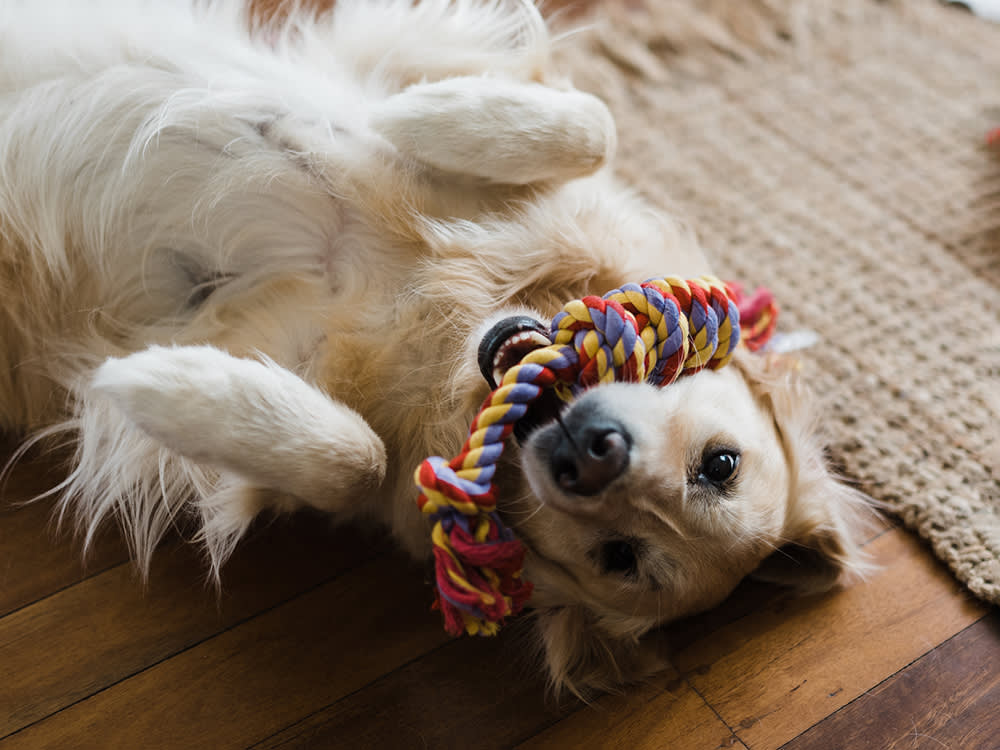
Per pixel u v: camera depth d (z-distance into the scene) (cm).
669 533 87
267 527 98
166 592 93
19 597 91
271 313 92
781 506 94
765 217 124
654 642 95
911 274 120
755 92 138
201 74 92
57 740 86
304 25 108
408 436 91
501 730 91
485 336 87
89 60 92
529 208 94
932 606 99
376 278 91
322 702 90
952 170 130
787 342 107
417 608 96
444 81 93
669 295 85
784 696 93
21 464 98
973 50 146
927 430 108
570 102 94
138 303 94
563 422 81
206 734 88
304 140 91
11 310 94
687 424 86
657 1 146
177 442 82
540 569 93
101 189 91
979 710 93
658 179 126
